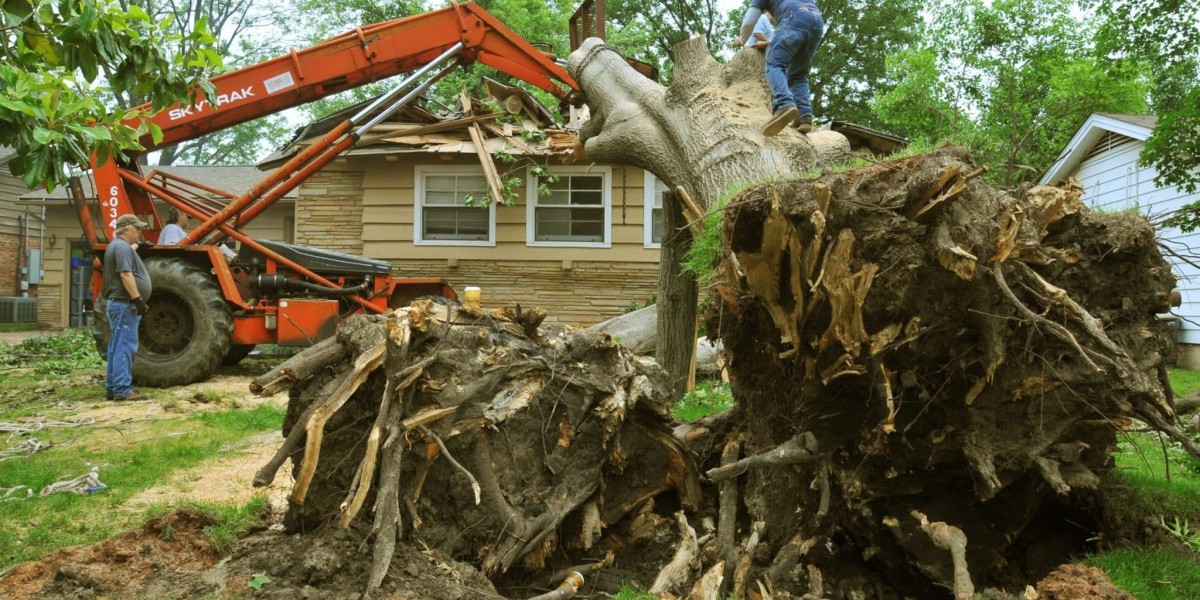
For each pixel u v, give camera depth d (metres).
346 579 3.42
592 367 4.11
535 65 11.53
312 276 11.40
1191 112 10.16
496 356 3.93
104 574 3.53
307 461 3.60
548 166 14.62
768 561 4.12
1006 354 3.71
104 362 13.09
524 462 3.94
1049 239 3.90
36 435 7.44
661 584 3.78
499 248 14.72
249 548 3.74
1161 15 11.09
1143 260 4.03
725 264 3.83
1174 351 4.12
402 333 3.64
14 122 4.20
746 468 3.81
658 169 7.08
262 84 11.10
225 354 10.87
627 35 27.72
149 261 10.65
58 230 21.70
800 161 5.98
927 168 3.34
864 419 3.84
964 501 4.14
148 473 5.94
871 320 3.48
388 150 14.14
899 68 19.33
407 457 3.76
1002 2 18.05
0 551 4.29
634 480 4.45
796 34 5.91
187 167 25.08
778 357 3.97
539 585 3.92
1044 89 18.92
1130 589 3.77
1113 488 4.76
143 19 4.72
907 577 4.23
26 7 4.27
